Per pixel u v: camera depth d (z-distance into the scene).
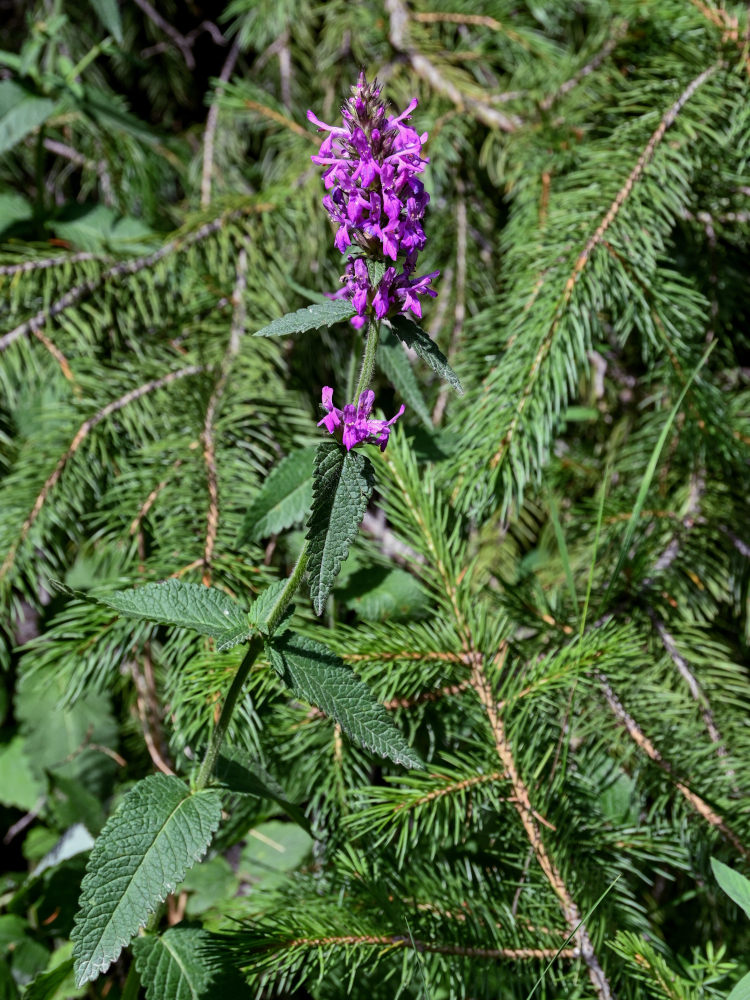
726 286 0.55
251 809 0.44
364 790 0.35
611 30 0.54
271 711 0.40
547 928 0.34
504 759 0.36
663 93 0.49
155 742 0.52
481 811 0.39
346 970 0.34
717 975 0.33
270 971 0.33
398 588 0.43
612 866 0.37
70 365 0.51
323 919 0.33
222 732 0.32
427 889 0.35
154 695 0.51
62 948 0.46
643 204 0.47
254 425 0.49
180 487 0.45
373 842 0.38
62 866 0.46
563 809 0.36
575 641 0.39
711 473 0.51
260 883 0.43
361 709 0.29
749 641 0.49
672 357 0.47
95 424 0.48
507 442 0.43
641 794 0.40
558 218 0.47
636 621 0.46
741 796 0.39
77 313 0.53
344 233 0.26
